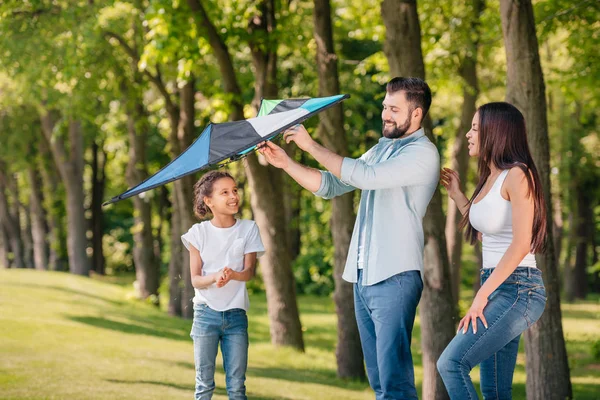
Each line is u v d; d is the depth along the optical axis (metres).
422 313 9.78
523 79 8.47
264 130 4.38
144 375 10.30
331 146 12.82
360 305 4.78
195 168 4.28
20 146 34.91
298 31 16.33
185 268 21.78
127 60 21.27
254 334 20.45
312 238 37.88
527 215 4.39
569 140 31.27
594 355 16.34
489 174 4.68
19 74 17.97
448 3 16.56
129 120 25.75
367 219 4.70
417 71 9.51
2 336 12.78
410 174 4.51
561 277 40.28
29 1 16.28
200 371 5.61
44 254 39.75
